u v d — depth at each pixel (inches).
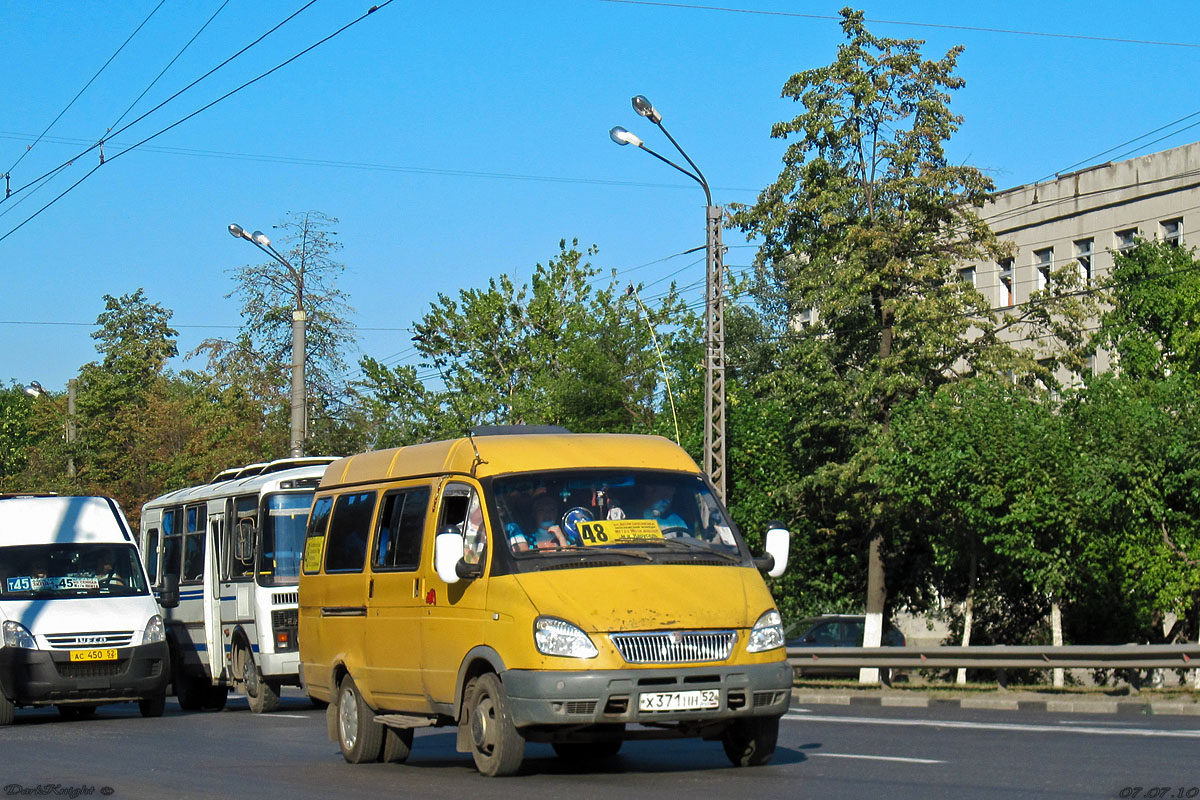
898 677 1165.7
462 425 1761.8
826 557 1285.7
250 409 1632.6
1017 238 1715.1
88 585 788.6
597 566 384.5
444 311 1834.4
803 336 1187.3
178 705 998.4
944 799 334.3
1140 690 778.2
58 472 2037.4
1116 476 892.0
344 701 488.7
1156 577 898.7
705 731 392.8
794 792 351.6
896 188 1121.4
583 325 1702.8
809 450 1198.3
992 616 1250.6
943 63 1142.3
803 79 1164.5
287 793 386.0
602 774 402.6
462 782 390.6
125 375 2394.2
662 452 435.5
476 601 395.9
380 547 468.1
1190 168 1496.1
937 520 1080.8
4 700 735.7
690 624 368.5
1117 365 1290.6
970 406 986.7
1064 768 399.9
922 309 1093.8
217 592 871.7
